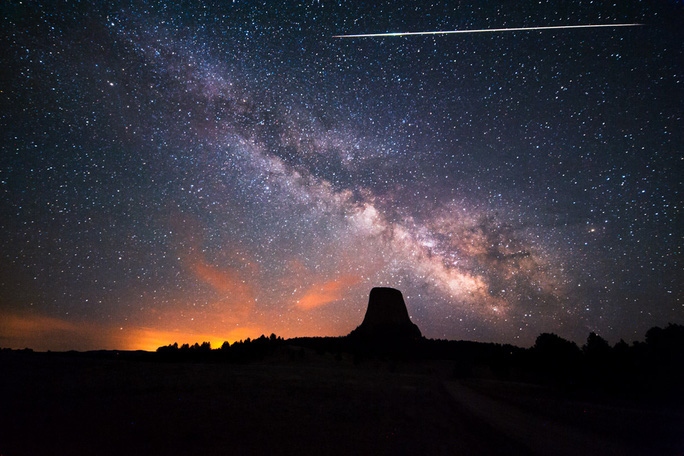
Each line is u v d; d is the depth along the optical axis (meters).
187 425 9.70
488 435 10.25
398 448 8.71
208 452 7.59
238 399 14.02
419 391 20.41
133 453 7.29
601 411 14.96
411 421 12.09
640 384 20.58
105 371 20.61
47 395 13.02
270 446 8.29
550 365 29.39
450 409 15.02
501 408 15.36
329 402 14.80
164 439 8.34
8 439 7.76
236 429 9.61
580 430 11.18
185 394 14.47
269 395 15.42
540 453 8.29
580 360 25.97
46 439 7.90
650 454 8.63
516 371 34.22
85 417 10.02
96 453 7.20
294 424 10.61
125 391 14.63
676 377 19.47
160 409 11.49
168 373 21.33
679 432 10.87
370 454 8.12
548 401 18.20
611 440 9.98
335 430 10.21
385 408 14.29
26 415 9.92
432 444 9.21
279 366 32.25
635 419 13.07
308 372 27.23
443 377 32.06
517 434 10.23
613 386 21.95
